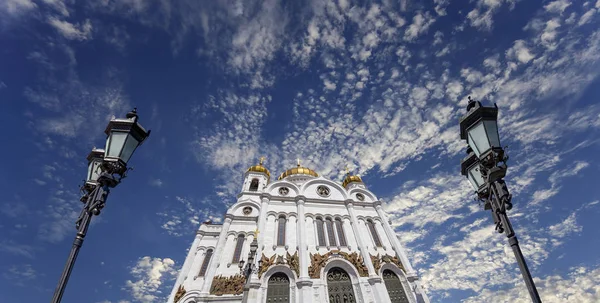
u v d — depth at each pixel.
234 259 38.44
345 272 36.22
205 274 38.56
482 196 12.88
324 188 48.69
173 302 34.81
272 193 45.38
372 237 41.78
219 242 39.88
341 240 40.28
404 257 38.62
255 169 59.97
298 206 42.88
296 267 34.81
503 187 10.38
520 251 9.37
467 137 11.80
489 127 10.98
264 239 37.72
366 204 46.84
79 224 9.95
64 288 8.48
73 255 9.16
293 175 60.56
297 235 39.03
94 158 13.86
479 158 10.98
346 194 47.16
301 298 31.78
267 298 32.16
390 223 45.16
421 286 35.50
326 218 43.09
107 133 11.91
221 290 34.16
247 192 53.12
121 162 11.06
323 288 33.28
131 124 11.75
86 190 12.81
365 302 32.94
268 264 34.53
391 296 34.88
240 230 42.72
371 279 34.66
